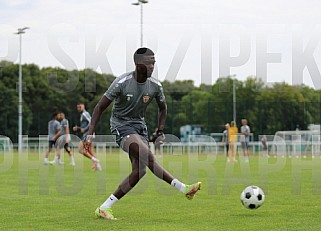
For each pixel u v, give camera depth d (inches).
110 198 465.4
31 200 598.2
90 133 473.4
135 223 437.4
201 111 2415.1
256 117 2399.1
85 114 1071.0
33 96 2583.7
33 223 439.8
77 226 423.8
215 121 2383.1
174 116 2367.1
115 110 478.9
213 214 484.1
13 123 2536.9
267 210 507.2
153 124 2331.4
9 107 2541.8
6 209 525.3
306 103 2383.1
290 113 2395.4
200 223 434.3
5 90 2556.6
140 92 469.4
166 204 555.2
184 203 562.6
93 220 454.6
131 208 527.8
